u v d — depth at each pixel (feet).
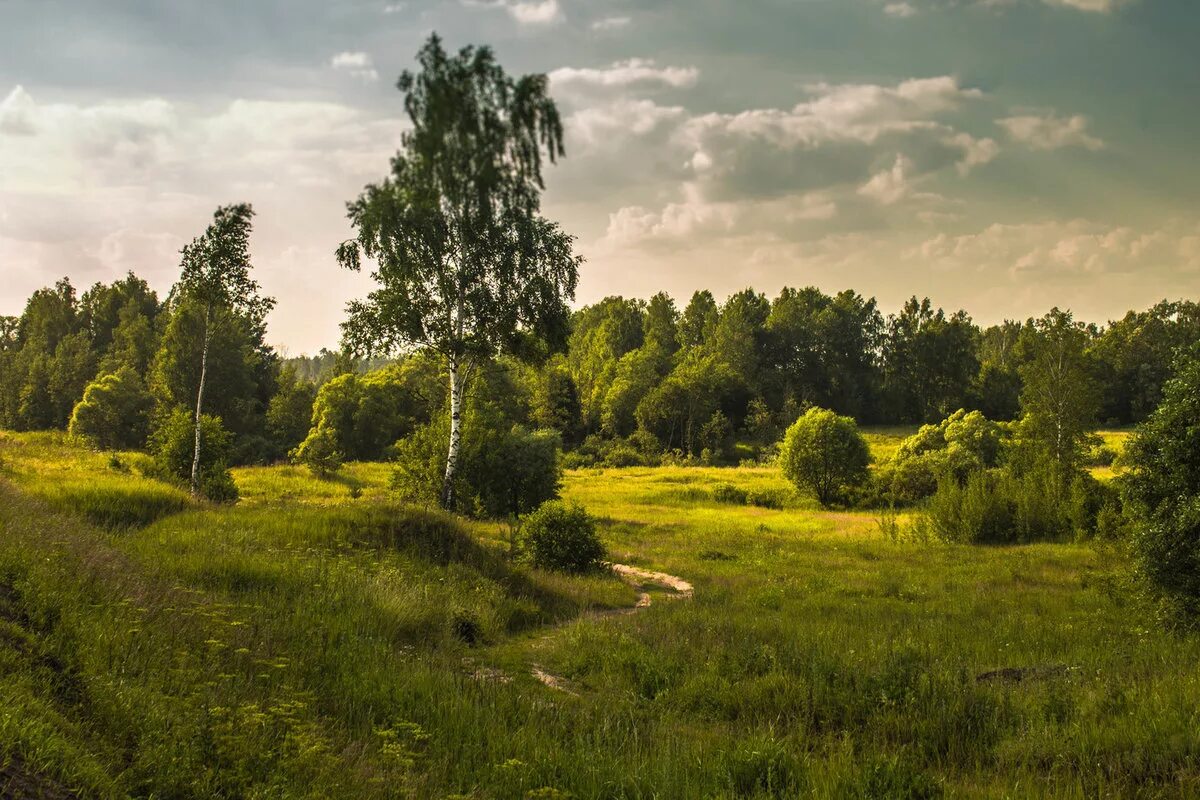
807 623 45.47
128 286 335.67
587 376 361.10
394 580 42.57
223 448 91.61
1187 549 43.09
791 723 27.45
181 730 18.28
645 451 282.97
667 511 139.95
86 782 14.39
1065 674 31.60
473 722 25.09
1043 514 103.14
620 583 63.46
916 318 396.78
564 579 60.90
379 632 34.60
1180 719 23.98
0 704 15.43
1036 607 53.62
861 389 392.68
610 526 112.06
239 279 83.76
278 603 35.65
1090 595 57.77
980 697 28.32
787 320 389.60
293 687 25.17
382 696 26.23
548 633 43.47
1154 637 40.98
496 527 91.35
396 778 19.52
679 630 41.81
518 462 106.93
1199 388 44.39
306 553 46.78
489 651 37.78
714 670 33.14
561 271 79.56
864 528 120.16
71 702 18.67
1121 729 24.06
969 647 39.09
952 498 106.01
